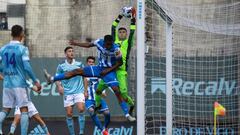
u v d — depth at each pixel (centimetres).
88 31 4212
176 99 3259
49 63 3431
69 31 4200
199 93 3291
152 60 3203
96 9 4231
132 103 2350
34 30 4197
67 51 2897
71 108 2916
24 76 2405
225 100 3238
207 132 3125
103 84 2388
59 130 3250
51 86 3409
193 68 3338
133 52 3447
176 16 2539
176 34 3438
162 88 3158
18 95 2397
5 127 3219
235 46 3316
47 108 3406
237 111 3158
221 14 3306
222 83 3269
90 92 2781
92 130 3177
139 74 2227
